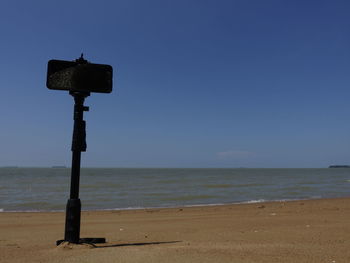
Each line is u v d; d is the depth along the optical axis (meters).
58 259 4.58
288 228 9.09
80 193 33.72
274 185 47.84
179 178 80.44
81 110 5.57
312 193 33.12
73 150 5.58
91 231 9.73
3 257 5.02
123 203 24.39
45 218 15.00
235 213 15.51
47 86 5.46
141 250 5.08
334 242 6.51
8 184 52.12
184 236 8.12
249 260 4.46
